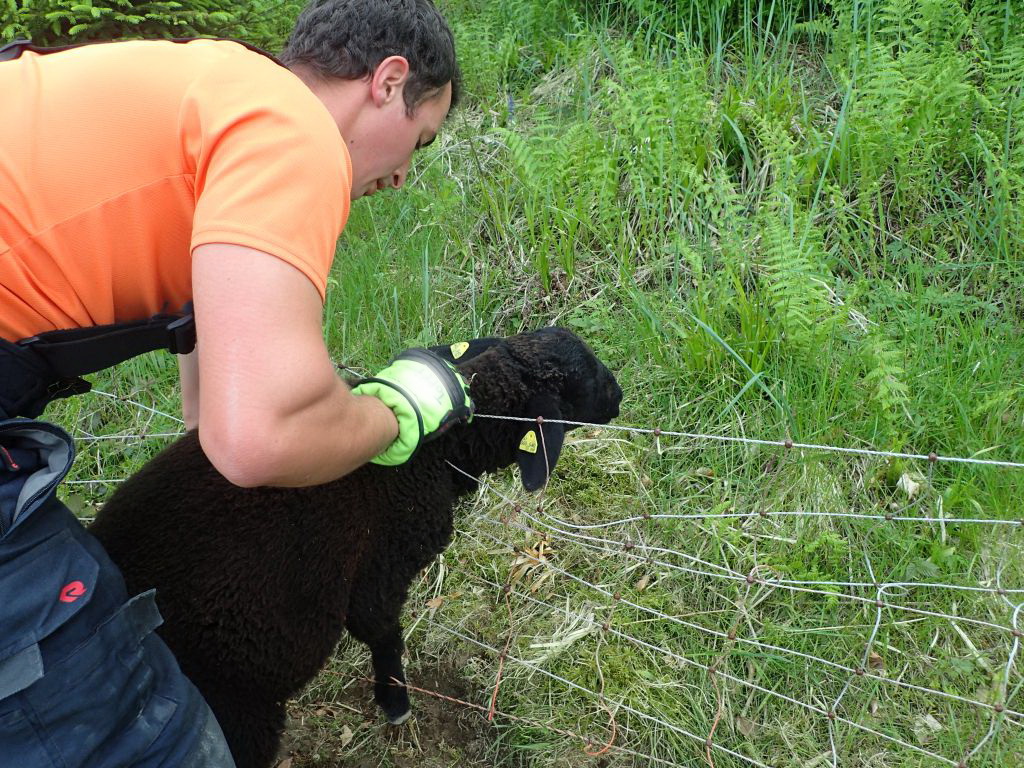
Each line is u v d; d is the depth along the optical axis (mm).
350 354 4000
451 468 2740
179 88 1516
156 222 1573
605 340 3965
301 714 3043
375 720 3039
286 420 1439
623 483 3562
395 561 2643
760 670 2869
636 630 3096
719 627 3045
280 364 1409
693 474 3496
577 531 3432
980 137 3998
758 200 4141
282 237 1425
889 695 2789
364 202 4602
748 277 3939
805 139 4340
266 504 2295
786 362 3590
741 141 4207
